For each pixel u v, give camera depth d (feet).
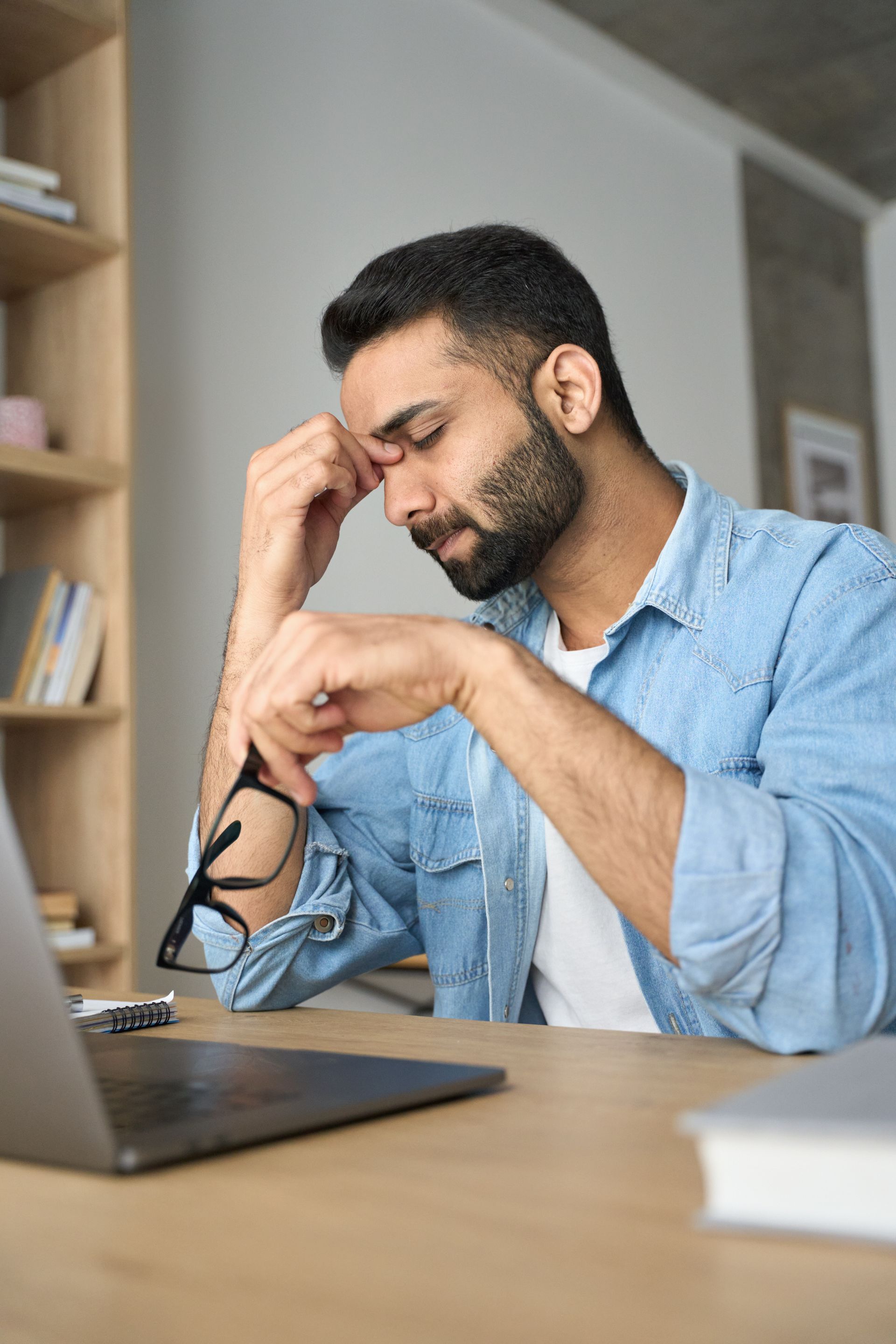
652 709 3.96
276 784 2.95
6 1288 1.25
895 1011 2.63
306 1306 1.18
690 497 4.10
